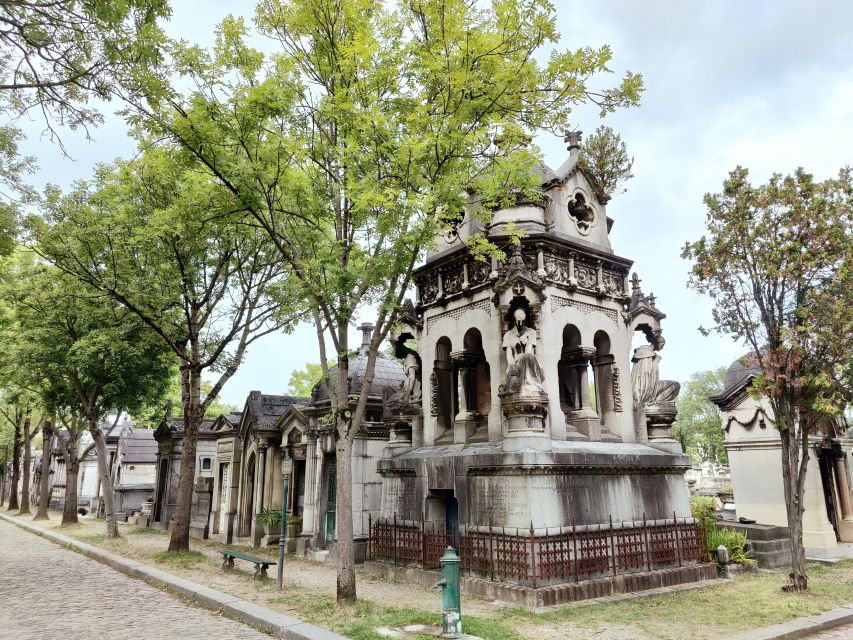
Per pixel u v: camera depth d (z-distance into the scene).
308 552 19.28
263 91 11.30
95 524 33.03
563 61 10.91
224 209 12.62
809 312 12.59
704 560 14.23
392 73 11.62
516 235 12.93
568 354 15.21
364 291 12.36
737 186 13.74
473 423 15.16
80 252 18.66
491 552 12.04
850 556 18.14
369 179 11.20
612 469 13.32
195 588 12.99
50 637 9.38
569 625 9.72
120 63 10.60
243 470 24.62
